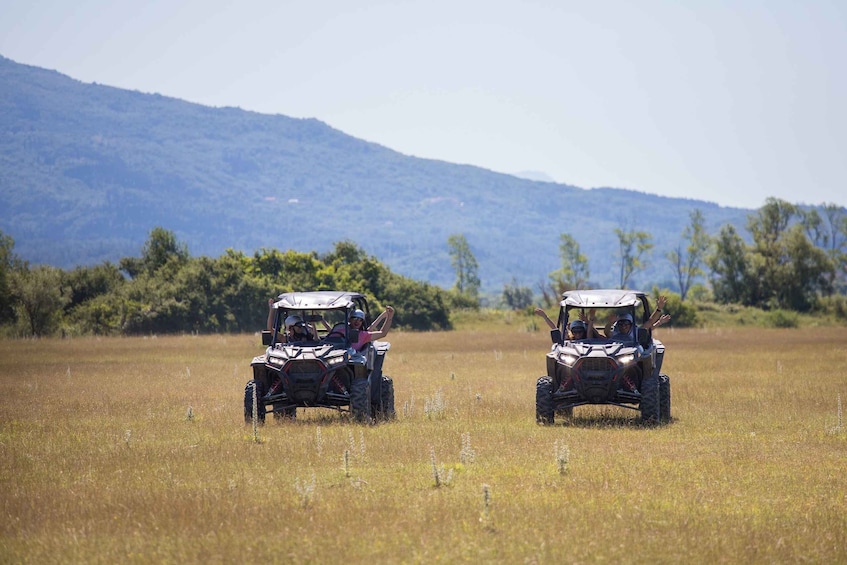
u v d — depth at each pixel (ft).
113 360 316.81
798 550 74.38
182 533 78.18
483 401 174.70
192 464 107.65
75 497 91.81
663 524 81.25
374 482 97.35
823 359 301.84
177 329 627.87
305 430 133.49
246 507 86.12
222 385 214.28
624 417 155.53
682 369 261.85
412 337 521.24
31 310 600.80
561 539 76.02
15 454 115.14
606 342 147.95
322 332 155.94
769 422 145.69
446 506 85.97
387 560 70.74
